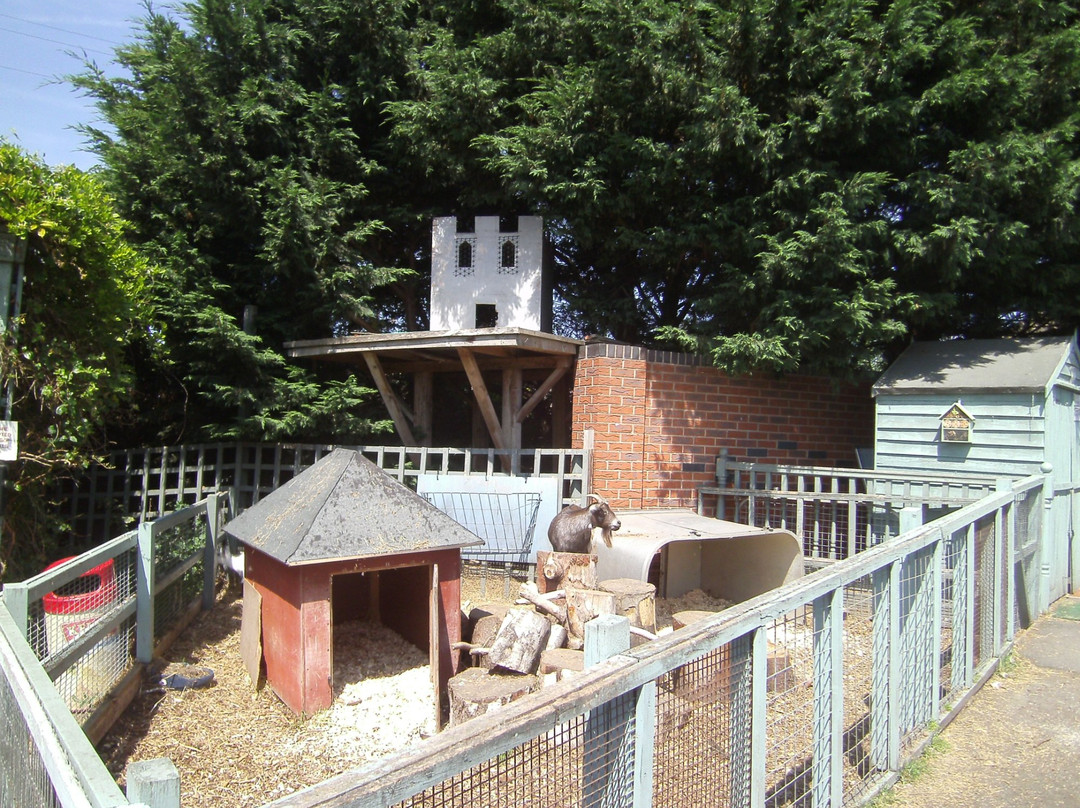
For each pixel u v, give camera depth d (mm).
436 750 1731
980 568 5395
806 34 7438
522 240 8648
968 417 7457
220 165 8242
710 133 7484
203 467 8664
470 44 9359
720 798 2871
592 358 8188
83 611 4559
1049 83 7945
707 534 6539
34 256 6117
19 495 6324
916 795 3797
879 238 7930
